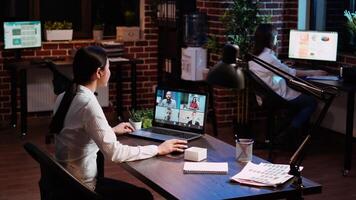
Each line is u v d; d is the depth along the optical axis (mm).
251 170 2846
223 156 3129
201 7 6941
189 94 3598
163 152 3119
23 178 5051
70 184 2691
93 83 3074
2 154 5730
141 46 7633
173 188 2635
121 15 7844
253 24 6418
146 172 2855
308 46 6391
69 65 6703
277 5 6898
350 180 5070
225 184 2684
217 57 6582
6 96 7074
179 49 7109
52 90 7199
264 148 5969
